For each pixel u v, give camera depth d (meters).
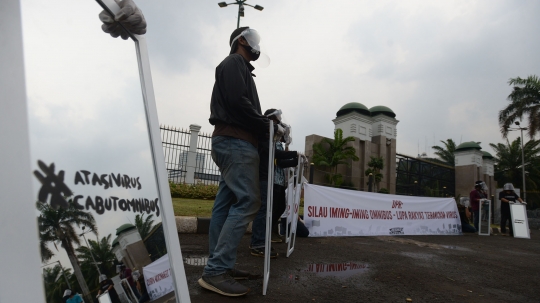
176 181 12.85
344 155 21.34
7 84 0.83
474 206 9.69
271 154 2.28
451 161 40.84
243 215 2.21
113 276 1.06
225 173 2.26
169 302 1.28
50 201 0.89
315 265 3.31
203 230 5.01
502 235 9.73
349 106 24.33
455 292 2.67
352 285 2.64
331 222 6.39
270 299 2.15
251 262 3.24
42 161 0.88
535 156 35.81
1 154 0.78
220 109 2.27
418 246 5.41
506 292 2.81
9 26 0.87
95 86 1.15
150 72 1.53
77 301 0.91
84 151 1.04
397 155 25.03
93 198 1.05
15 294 0.73
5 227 0.76
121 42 1.36
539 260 4.77
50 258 0.86
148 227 1.29
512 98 25.69
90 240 1.00
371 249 4.64
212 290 2.15
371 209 7.07
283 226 5.33
